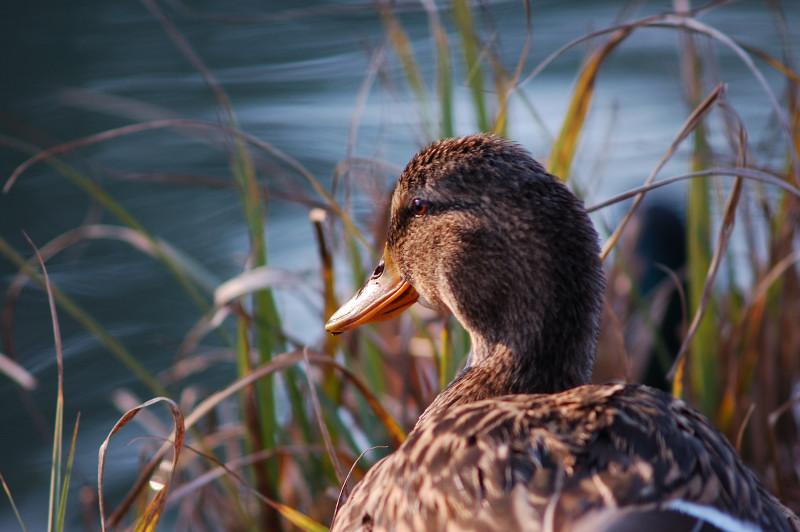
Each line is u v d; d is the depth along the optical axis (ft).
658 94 51.55
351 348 26.61
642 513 10.77
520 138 45.06
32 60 59.62
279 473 24.41
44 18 67.36
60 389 17.67
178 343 35.81
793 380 27.61
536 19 64.23
